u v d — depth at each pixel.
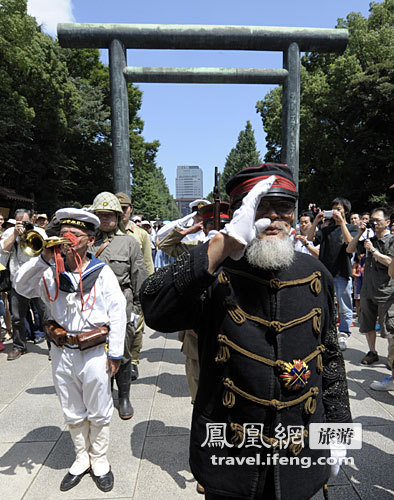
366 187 24.09
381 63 22.44
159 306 1.22
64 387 2.30
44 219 6.25
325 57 27.53
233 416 1.29
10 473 2.51
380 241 4.10
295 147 7.08
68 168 22.58
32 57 16.78
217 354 1.30
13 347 4.89
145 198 53.62
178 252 2.99
